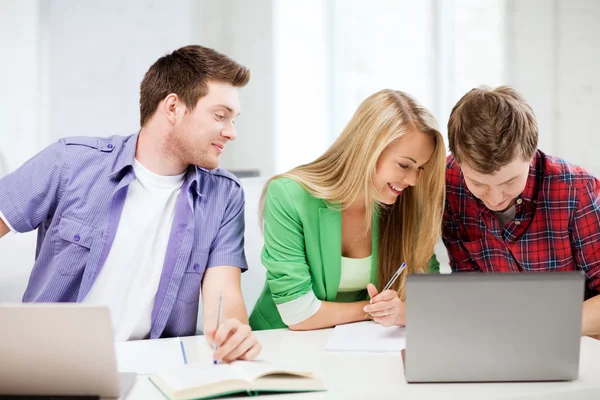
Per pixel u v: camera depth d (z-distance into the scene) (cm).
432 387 102
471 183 138
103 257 147
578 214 151
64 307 90
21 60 297
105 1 321
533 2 302
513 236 157
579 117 288
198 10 355
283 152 372
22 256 161
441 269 246
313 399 96
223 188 159
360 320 148
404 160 145
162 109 148
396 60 361
